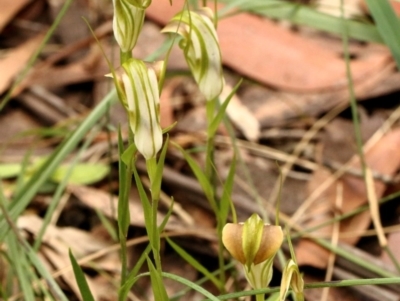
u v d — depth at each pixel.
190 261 0.39
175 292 0.48
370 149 0.55
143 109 0.31
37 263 0.40
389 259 0.48
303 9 0.53
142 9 0.31
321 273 0.48
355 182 0.52
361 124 0.58
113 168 0.56
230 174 0.38
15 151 0.59
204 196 0.52
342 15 0.48
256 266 0.32
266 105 0.60
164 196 0.53
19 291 0.47
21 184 0.50
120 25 0.32
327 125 0.59
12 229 0.42
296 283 0.31
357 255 0.47
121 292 0.36
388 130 0.57
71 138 0.45
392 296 0.46
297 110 0.60
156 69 0.31
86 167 0.54
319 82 0.60
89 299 0.35
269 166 0.56
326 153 0.56
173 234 0.49
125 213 0.35
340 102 0.60
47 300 0.47
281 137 0.59
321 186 0.53
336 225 0.50
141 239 0.49
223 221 0.39
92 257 0.48
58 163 0.45
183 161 0.56
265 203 0.52
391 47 0.44
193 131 0.59
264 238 0.31
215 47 0.35
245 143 0.58
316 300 0.46
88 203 0.53
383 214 0.51
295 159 0.56
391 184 0.52
